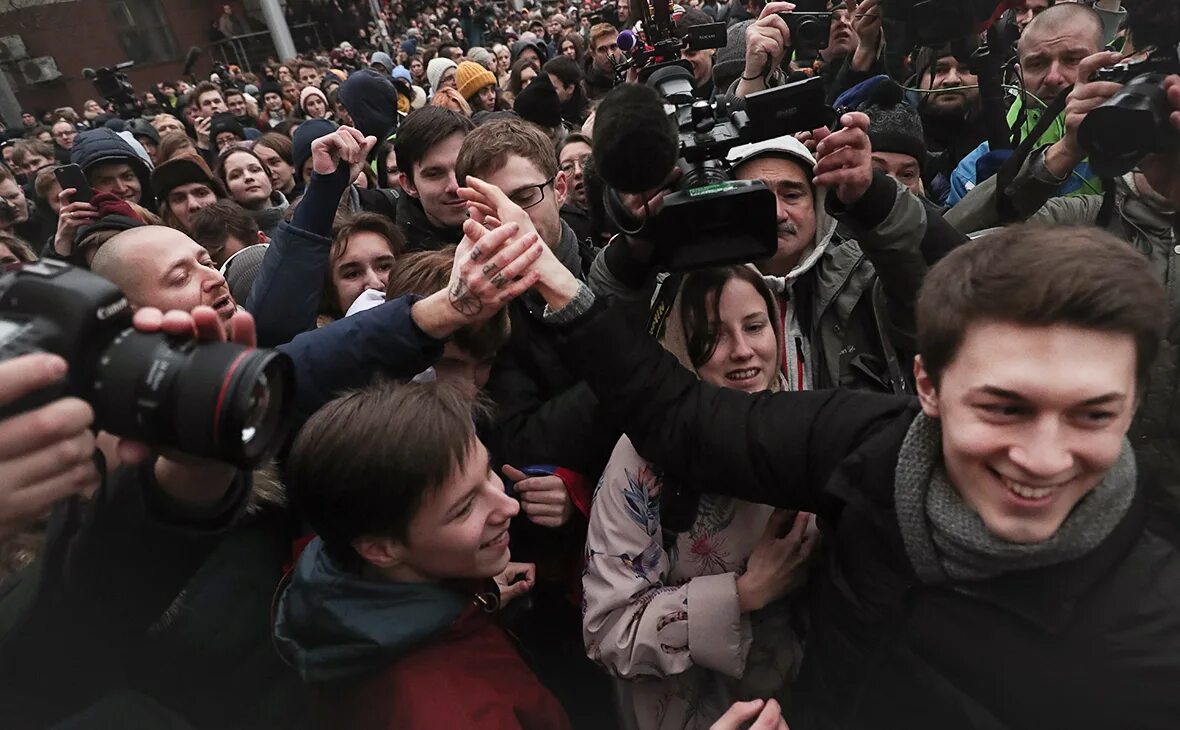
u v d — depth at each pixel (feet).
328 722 3.49
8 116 42.34
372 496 3.18
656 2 4.38
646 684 4.05
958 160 9.78
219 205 9.29
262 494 3.84
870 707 3.06
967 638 2.70
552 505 4.62
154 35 52.85
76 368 2.51
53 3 46.91
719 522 3.96
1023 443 2.34
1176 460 4.48
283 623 3.53
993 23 7.20
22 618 2.85
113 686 3.14
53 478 2.38
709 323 4.00
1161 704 2.46
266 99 29.19
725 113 3.67
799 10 11.32
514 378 5.34
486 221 3.85
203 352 2.62
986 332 2.34
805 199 4.97
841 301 5.03
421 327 4.02
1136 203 4.94
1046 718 2.61
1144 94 4.00
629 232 3.77
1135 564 2.51
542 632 4.99
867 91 7.83
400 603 3.33
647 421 3.64
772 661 3.99
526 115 11.85
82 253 7.34
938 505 2.67
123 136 14.85
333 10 59.06
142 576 2.93
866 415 3.27
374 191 10.42
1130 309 2.19
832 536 3.43
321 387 4.08
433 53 29.35
